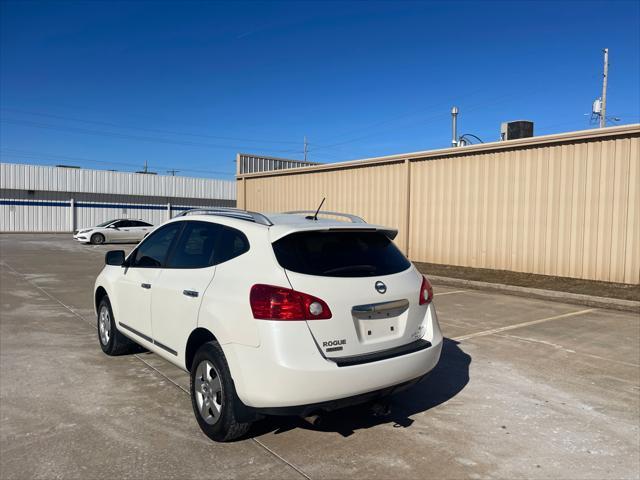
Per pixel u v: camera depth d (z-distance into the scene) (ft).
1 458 11.39
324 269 11.88
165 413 14.05
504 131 50.34
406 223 48.93
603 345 21.29
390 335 12.46
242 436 12.51
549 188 37.83
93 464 11.17
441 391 15.98
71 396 15.21
